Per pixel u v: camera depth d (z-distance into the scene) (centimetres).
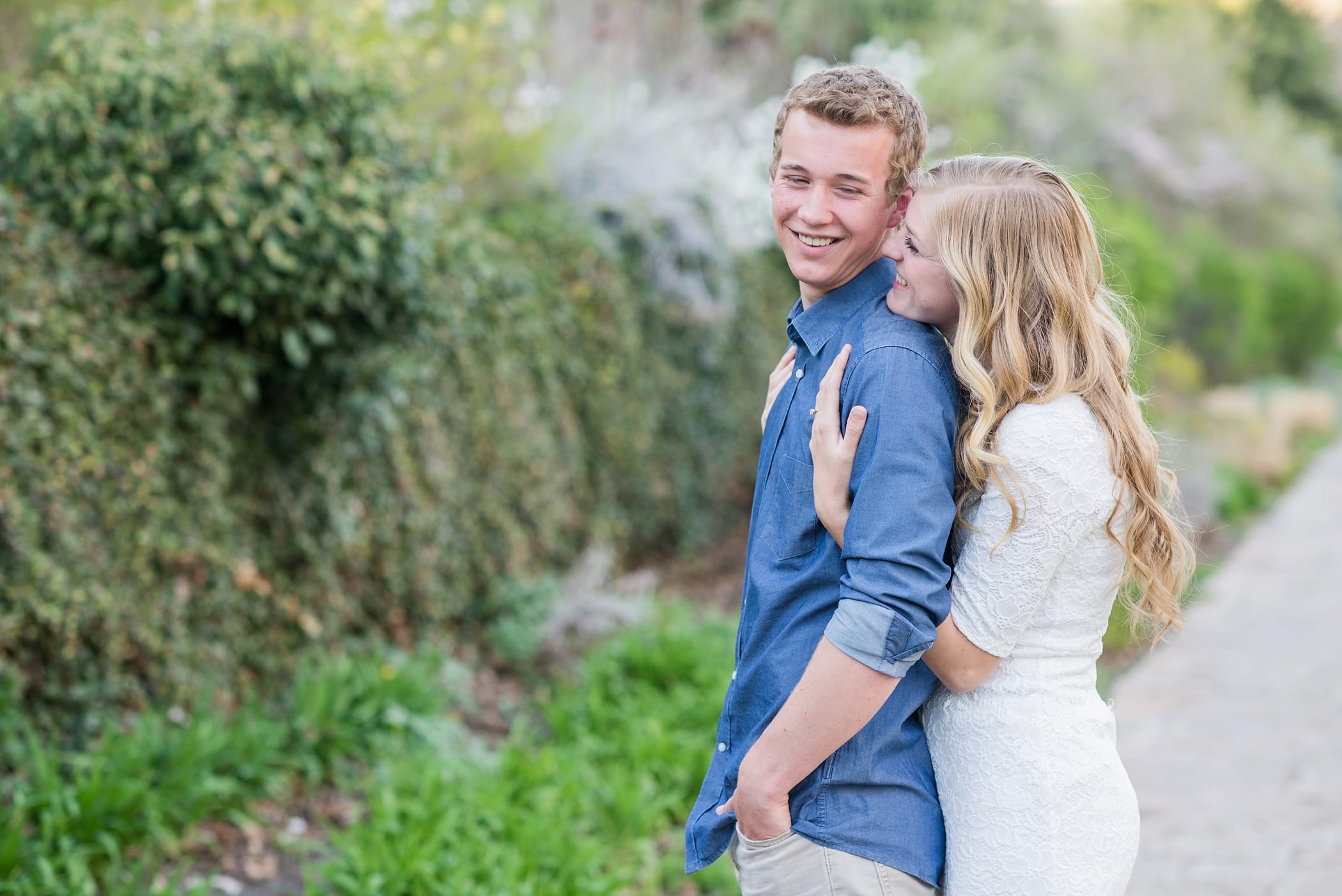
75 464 333
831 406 146
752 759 144
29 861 280
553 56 777
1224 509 1015
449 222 499
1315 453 1496
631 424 671
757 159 841
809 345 159
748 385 841
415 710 405
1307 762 433
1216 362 1744
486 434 529
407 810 326
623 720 420
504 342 546
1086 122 1417
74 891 271
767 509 159
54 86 348
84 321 338
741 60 1064
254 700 386
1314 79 2447
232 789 334
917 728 155
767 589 153
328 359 398
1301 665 564
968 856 148
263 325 381
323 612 437
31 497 322
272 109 374
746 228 835
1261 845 360
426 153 411
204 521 380
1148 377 1191
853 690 136
